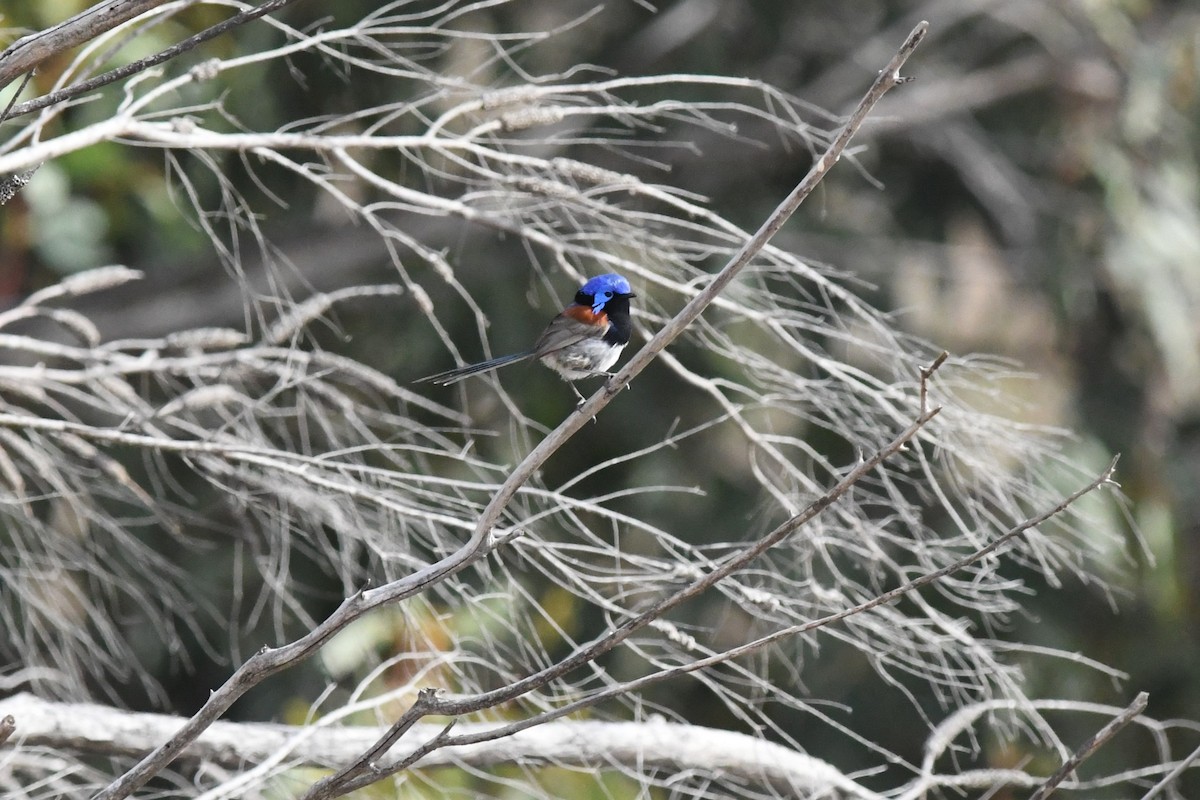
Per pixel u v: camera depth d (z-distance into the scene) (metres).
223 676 15.25
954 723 8.39
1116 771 16.17
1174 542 18.41
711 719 17.05
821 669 16.83
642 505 17.47
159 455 9.60
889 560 8.67
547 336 9.35
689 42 19.56
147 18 11.33
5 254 13.77
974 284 20.48
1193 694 17.14
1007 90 21.22
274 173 15.23
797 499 9.05
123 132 8.45
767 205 20.08
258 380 11.96
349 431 10.20
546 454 6.26
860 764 16.73
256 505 9.17
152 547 14.77
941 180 21.48
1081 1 19.92
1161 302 19.52
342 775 5.96
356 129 14.66
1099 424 19.44
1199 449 20.11
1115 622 17.28
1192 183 20.52
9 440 8.98
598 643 5.91
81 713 8.45
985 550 6.06
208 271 18.28
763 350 17.06
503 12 17.72
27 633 9.34
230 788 7.56
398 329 16.64
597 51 19.42
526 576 13.52
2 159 8.11
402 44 9.51
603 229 9.86
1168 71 20.02
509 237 17.11
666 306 15.95
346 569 8.92
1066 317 20.19
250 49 14.34
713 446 18.02
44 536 9.51
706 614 16.61
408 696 10.20
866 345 9.06
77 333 9.14
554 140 9.25
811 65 21.14
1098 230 20.30
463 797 10.79
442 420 16.06
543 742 8.84
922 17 21.44
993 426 9.00
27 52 6.30
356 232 17.86
